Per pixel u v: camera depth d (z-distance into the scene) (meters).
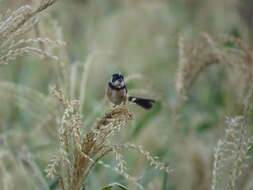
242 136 6.88
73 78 10.52
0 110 13.56
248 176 9.28
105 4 21.83
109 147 6.41
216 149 6.94
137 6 18.83
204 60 10.55
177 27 18.88
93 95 16.25
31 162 10.24
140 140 13.02
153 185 11.38
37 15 6.54
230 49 10.62
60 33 10.16
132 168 11.67
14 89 11.48
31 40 6.51
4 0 6.75
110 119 6.34
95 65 16.44
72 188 6.54
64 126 6.39
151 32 18.64
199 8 20.27
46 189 9.77
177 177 12.19
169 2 20.67
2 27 6.35
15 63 15.73
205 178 11.90
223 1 19.83
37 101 11.17
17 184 10.70
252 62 10.49
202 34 10.70
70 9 21.17
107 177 11.58
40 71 15.89
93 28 20.22
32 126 13.55
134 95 11.34
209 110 15.30
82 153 6.27
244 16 19.45
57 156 6.36
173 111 11.71
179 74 10.80
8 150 10.88
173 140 12.03
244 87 10.79
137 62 17.83
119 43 18.25
